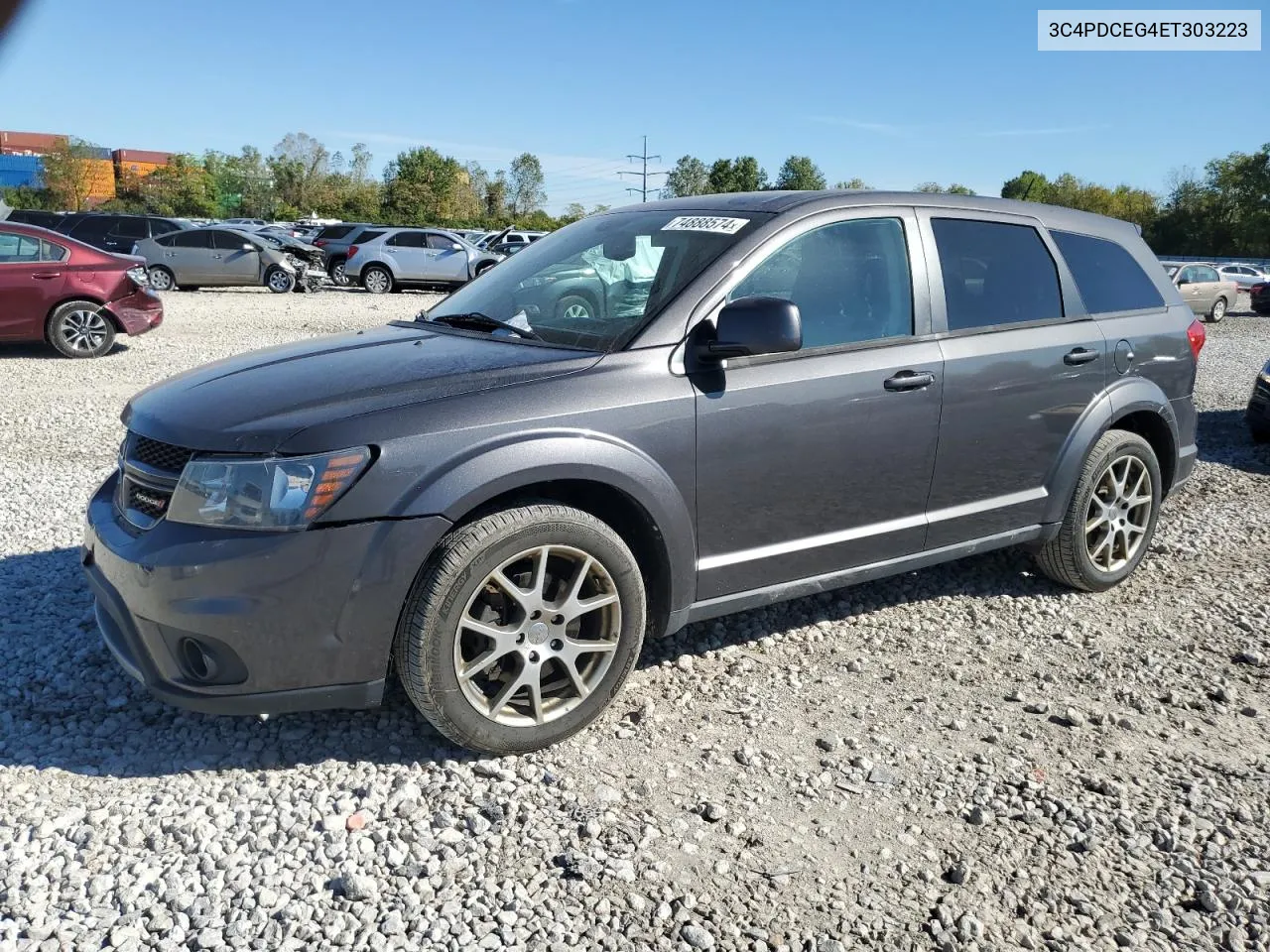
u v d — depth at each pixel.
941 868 2.67
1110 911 2.52
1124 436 4.56
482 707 3.03
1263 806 2.98
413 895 2.47
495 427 2.95
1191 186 81.88
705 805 2.89
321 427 2.81
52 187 99.44
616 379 3.17
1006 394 4.07
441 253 25.12
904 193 4.04
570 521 3.04
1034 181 106.69
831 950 2.35
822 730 3.38
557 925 2.39
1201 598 4.72
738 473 3.39
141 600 2.84
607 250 3.85
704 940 2.35
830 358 3.60
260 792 2.91
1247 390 12.54
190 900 2.44
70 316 11.74
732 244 3.52
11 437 7.54
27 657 3.72
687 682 3.69
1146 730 3.45
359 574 2.80
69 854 2.60
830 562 3.73
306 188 106.12
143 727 3.27
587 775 3.04
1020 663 3.96
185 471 2.86
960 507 4.08
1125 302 4.70
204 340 13.84
